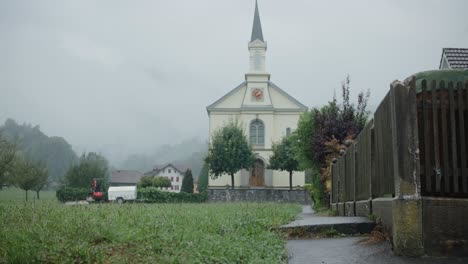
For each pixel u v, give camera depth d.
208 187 53.44
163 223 8.07
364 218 8.15
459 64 17.94
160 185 69.25
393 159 6.10
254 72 55.22
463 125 5.95
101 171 67.62
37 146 137.50
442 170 5.95
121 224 7.70
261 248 6.26
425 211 5.62
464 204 5.59
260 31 56.72
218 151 48.81
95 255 5.18
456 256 5.53
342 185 13.03
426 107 6.01
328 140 20.08
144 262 5.15
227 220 9.04
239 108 54.94
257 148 54.12
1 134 30.88
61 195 50.16
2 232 5.82
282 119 55.16
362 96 21.14
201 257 5.34
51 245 5.38
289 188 51.28
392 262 5.35
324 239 7.28
